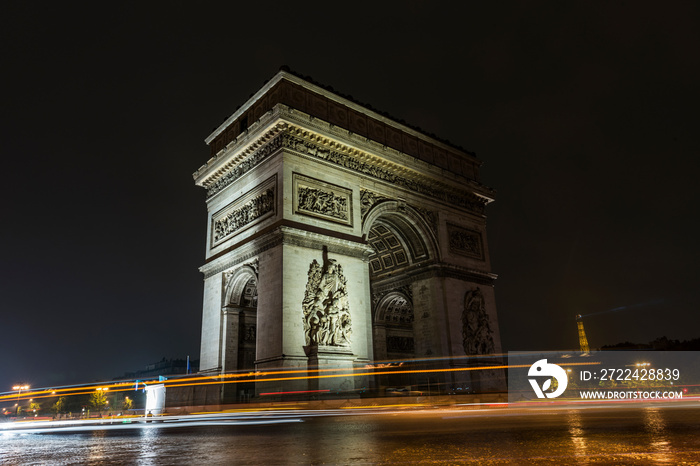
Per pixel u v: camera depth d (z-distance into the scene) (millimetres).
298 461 11578
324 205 63531
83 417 118188
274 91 66562
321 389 53750
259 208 64312
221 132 77375
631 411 29984
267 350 56219
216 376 64250
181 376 67625
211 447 15602
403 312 91938
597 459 10422
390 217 74875
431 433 18156
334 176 66000
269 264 59250
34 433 28688
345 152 68438
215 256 71250
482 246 86125
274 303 56812
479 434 17094
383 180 72562
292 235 58625
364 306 63031
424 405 56750
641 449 11789
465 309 77375
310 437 18266
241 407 56031
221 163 72062
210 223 75062
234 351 65312
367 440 16281
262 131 63812
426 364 74125
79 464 11992
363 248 65188
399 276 82062
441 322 73625
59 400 177875
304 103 66438
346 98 71438
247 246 63562
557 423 21188
